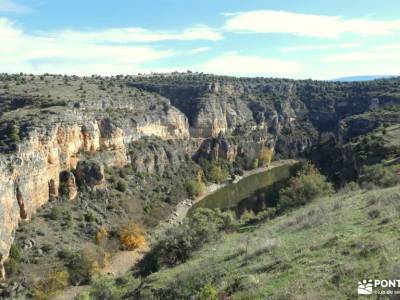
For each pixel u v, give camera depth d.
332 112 196.25
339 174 99.56
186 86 175.25
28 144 73.31
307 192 65.75
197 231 46.88
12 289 56.25
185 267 33.47
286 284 19.50
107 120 104.31
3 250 59.44
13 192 67.38
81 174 89.50
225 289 21.98
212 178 141.88
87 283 61.88
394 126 110.56
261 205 104.50
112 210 88.75
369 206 34.38
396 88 185.75
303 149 182.62
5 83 127.94
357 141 102.38
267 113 190.62
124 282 43.94
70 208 81.69
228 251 33.53
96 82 156.00
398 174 56.88
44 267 62.88
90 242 74.88
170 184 119.56
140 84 176.25
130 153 112.06
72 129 89.25
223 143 158.75
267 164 167.12
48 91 116.50
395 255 18.67
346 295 16.36
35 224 71.94
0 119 83.38
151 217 94.94
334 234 26.52
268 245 27.83
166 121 139.38
